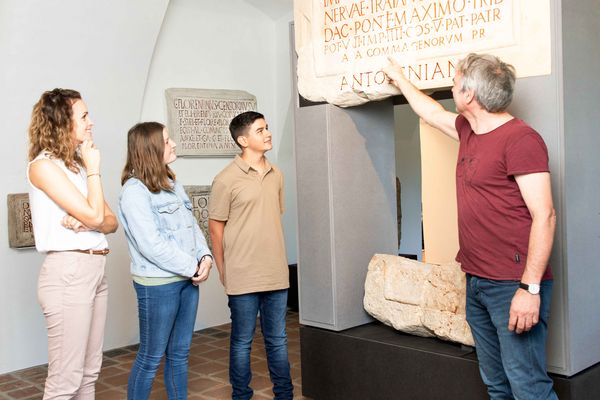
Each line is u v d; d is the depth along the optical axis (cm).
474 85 237
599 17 293
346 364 353
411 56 315
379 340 339
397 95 360
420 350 317
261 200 344
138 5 498
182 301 316
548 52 268
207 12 584
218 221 351
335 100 353
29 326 481
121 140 519
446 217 416
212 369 450
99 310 295
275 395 359
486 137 243
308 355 374
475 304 261
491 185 238
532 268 226
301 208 375
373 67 332
